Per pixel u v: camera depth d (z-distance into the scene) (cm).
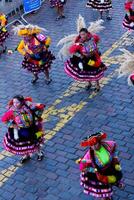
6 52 1739
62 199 1041
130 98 1370
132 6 1625
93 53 1326
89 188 952
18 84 1521
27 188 1087
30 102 1085
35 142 1104
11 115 1075
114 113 1310
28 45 1399
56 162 1152
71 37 1358
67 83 1484
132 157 1136
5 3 1992
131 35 1748
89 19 1922
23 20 1983
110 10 1978
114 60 1580
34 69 1435
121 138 1205
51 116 1329
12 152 1109
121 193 1027
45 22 1952
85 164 934
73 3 2102
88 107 1352
